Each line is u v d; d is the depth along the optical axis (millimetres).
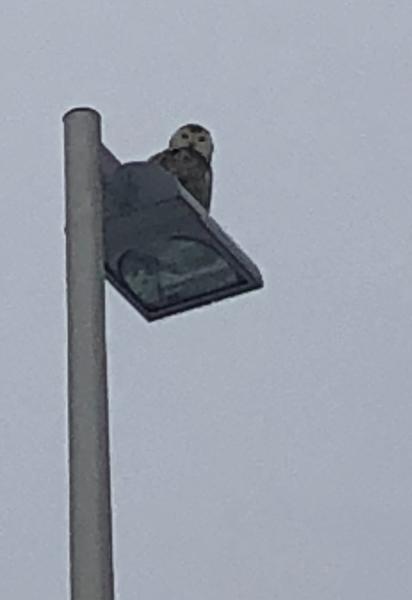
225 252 5641
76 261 4859
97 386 4652
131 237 5555
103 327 4754
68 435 4598
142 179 5496
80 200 4969
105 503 4496
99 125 5117
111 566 4422
